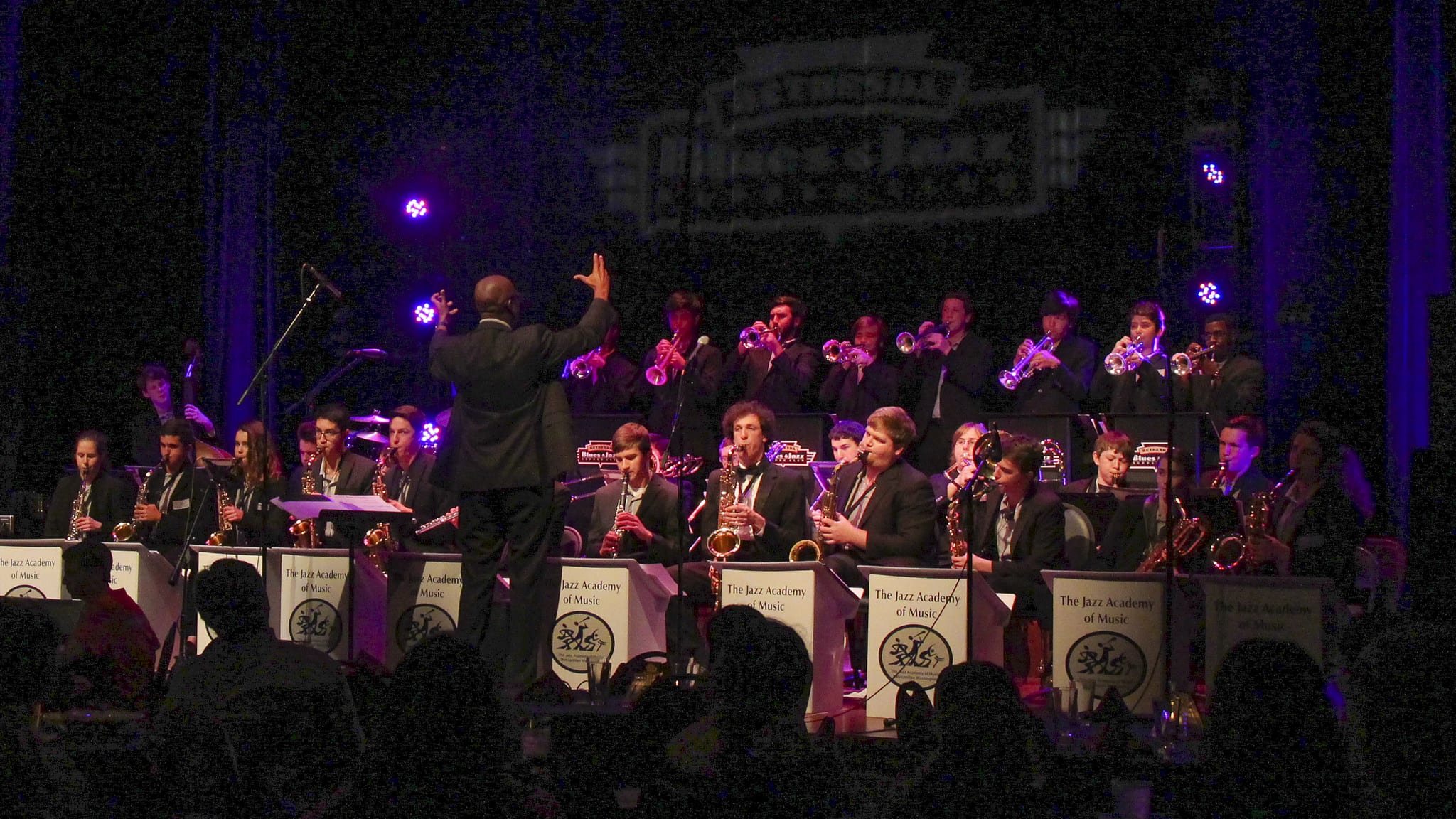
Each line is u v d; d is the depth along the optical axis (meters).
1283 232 8.12
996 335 9.43
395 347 10.21
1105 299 9.13
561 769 3.49
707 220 10.02
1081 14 9.10
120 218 9.16
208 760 3.50
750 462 6.23
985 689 3.11
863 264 9.71
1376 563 5.95
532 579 5.06
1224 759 2.93
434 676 2.95
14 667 3.44
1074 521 5.98
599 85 10.18
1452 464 6.09
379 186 10.31
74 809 3.56
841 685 5.20
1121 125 9.03
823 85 9.73
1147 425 7.07
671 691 3.62
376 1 10.09
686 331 8.47
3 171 8.62
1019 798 3.08
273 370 9.80
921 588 4.91
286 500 5.27
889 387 8.28
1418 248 7.57
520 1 10.20
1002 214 9.37
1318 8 8.01
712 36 9.96
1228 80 8.70
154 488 7.23
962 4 9.41
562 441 5.03
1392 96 7.80
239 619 3.65
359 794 2.99
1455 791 2.90
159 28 9.27
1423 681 2.94
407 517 5.30
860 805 3.95
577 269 10.27
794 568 5.02
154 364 8.70
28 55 8.73
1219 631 4.52
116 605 4.88
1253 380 7.51
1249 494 6.44
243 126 9.69
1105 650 4.70
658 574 5.39
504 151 10.30
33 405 8.82
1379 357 7.88
